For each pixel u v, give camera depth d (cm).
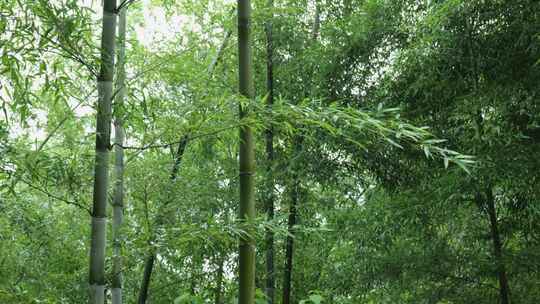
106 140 246
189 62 359
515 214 517
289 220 562
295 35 546
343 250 582
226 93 264
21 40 235
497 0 463
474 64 487
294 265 680
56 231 458
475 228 529
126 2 253
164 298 591
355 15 537
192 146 488
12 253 416
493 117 478
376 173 531
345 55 530
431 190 504
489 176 452
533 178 472
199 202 451
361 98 538
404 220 519
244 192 268
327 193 623
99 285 240
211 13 475
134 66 342
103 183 245
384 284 552
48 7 235
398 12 533
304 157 522
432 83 496
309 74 552
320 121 245
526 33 452
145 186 430
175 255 496
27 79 246
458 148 495
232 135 327
